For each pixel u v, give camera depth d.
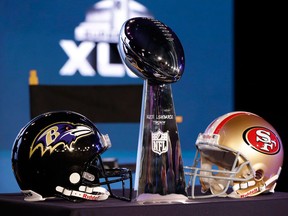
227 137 5.14
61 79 11.33
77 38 11.39
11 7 11.23
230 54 12.19
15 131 11.23
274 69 12.12
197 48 12.04
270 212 4.86
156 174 4.89
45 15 11.33
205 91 12.09
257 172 5.19
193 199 4.95
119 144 11.52
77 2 11.38
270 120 12.10
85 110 10.60
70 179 4.81
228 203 4.69
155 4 11.71
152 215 4.42
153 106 4.99
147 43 4.93
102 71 11.39
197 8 12.02
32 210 4.67
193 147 11.95
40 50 11.30
